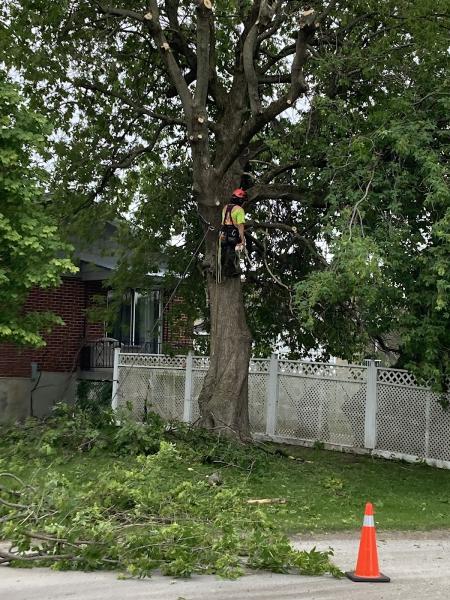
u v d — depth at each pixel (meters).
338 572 6.41
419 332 9.95
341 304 13.28
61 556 6.16
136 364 17.31
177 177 16.47
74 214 15.88
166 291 17.62
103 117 15.81
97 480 8.52
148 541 6.29
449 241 9.38
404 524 8.85
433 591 6.07
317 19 11.68
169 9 14.55
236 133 14.09
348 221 10.17
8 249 11.14
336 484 10.73
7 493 7.29
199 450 11.88
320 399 14.80
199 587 5.98
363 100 13.38
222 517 7.00
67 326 20.05
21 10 14.15
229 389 13.07
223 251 12.81
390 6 13.17
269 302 15.94
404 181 10.48
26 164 11.41
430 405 13.41
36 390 19.39
